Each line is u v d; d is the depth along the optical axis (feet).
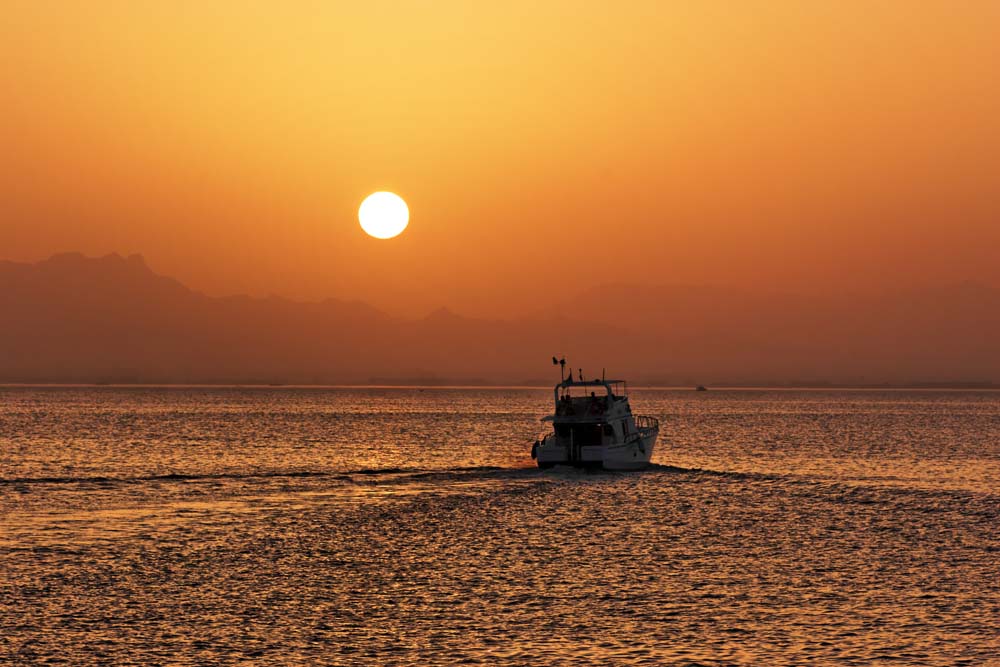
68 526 572.10
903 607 391.45
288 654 331.57
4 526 570.46
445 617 377.09
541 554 498.28
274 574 449.48
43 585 423.64
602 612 384.06
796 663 322.96
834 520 606.96
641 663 323.16
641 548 515.50
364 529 569.64
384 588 423.64
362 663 323.16
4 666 318.24
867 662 323.37
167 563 471.62
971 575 449.48
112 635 352.08
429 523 591.37
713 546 520.83
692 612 384.06
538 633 355.77
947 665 320.29
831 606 393.29
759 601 400.88
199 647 338.75
